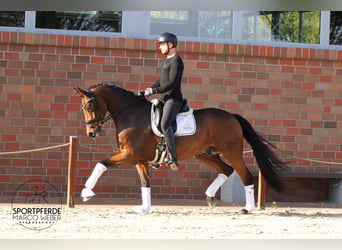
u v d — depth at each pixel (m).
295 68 14.62
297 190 14.72
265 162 11.80
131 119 11.34
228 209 12.71
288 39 14.86
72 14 14.07
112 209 12.16
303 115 14.66
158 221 10.86
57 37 13.70
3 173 13.65
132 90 14.01
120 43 13.90
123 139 11.29
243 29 14.66
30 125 13.72
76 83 13.84
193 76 14.21
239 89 14.38
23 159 13.70
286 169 13.51
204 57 14.24
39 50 13.73
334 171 14.76
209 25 14.55
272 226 10.72
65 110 13.80
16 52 13.66
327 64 14.76
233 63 14.35
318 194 14.83
